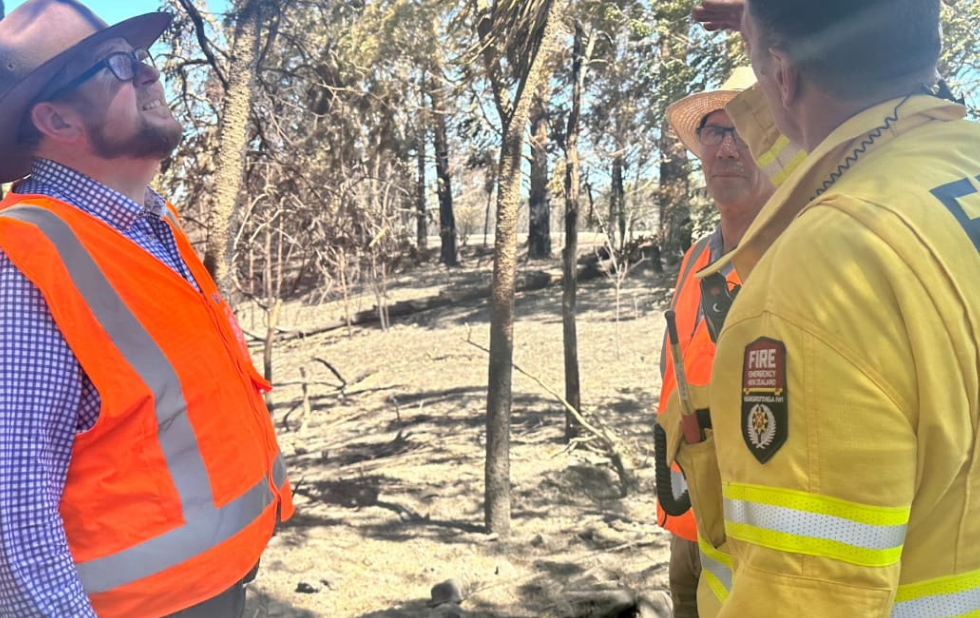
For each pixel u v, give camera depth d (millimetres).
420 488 6520
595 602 3250
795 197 1008
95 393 1357
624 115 9609
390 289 19297
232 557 1520
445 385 10680
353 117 8523
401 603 4230
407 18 7207
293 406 10406
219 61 6164
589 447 7012
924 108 952
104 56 1475
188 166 7160
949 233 843
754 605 856
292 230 9477
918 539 876
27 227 1321
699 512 1175
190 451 1450
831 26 948
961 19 4621
